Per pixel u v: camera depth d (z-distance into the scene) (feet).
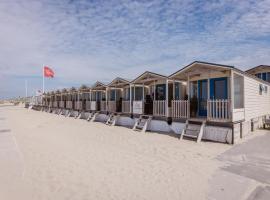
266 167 23.75
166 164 25.11
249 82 45.83
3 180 20.67
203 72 41.06
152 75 50.31
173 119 45.34
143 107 53.57
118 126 59.00
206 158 27.35
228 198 16.69
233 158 27.22
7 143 37.32
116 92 76.59
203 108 48.29
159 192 17.88
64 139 40.86
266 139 39.09
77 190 18.38
